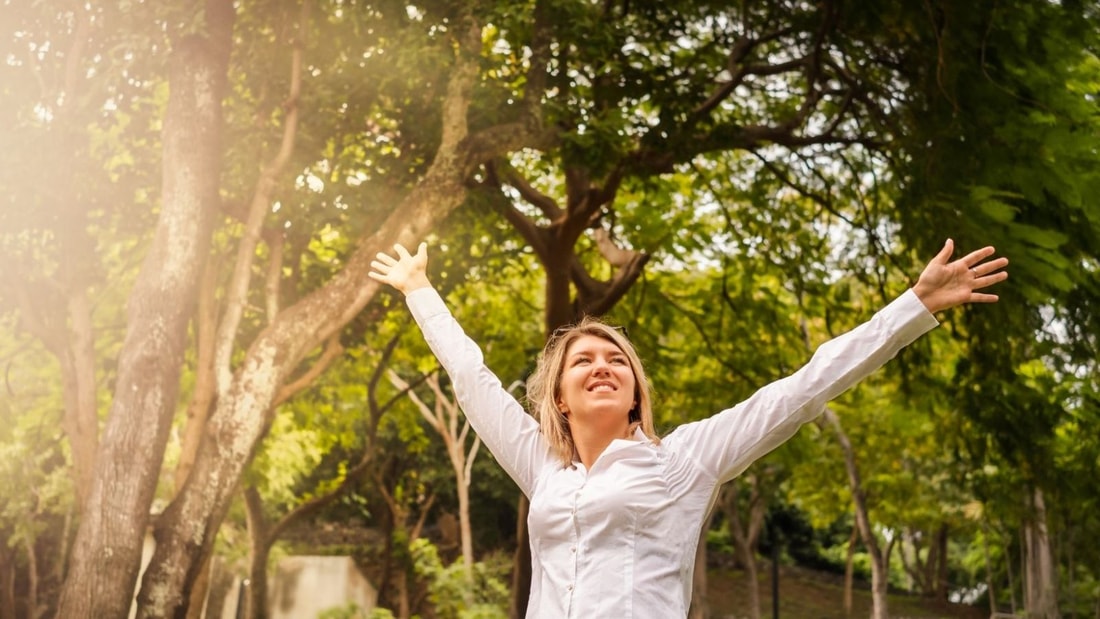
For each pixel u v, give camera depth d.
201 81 9.02
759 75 13.36
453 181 9.91
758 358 17.81
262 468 18.31
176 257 8.69
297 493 34.19
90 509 8.08
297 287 14.27
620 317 17.59
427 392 30.22
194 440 11.59
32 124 10.05
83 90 10.37
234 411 8.82
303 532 36.25
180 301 8.62
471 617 16.89
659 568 2.38
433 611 25.45
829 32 12.64
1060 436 15.01
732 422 2.49
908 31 11.89
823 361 2.50
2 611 22.52
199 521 8.50
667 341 20.34
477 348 2.89
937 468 27.16
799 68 14.02
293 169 12.05
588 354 2.67
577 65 12.11
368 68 11.81
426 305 2.97
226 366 9.21
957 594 49.03
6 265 10.00
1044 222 11.37
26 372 17.27
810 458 18.34
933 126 11.54
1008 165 10.52
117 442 8.17
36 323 10.02
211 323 11.95
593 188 13.77
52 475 21.16
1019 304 12.20
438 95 12.05
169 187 8.88
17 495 20.27
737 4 12.84
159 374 8.39
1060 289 10.88
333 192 12.73
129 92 10.87
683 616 2.40
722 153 16.77
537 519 2.51
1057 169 10.22
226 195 12.09
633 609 2.32
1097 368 13.17
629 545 2.39
